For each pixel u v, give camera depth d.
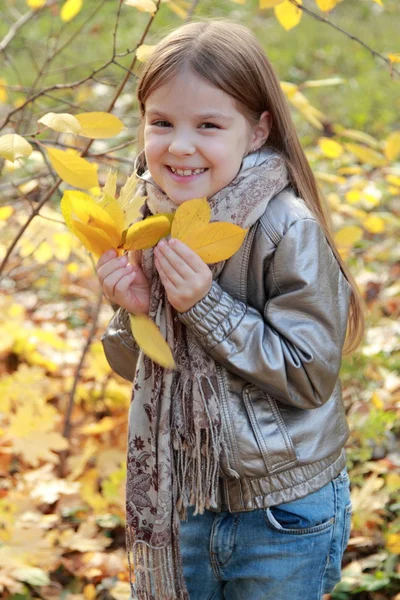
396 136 2.57
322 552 1.63
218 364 1.55
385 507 2.46
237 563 1.64
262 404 1.56
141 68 1.81
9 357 3.37
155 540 1.60
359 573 2.19
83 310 3.85
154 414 1.59
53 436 2.56
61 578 2.31
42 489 2.53
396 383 2.89
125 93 4.63
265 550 1.60
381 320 3.33
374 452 2.65
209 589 1.71
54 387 3.15
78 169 1.46
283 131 1.64
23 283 3.96
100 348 3.13
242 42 1.56
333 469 1.64
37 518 2.41
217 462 1.51
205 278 1.45
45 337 3.15
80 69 5.84
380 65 6.24
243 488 1.58
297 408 1.59
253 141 1.62
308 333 1.50
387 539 2.29
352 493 2.46
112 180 1.49
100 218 1.43
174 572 1.62
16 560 2.16
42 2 2.71
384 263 3.87
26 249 2.72
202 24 1.58
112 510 2.51
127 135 4.43
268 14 7.42
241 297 1.58
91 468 2.79
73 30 6.69
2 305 3.43
